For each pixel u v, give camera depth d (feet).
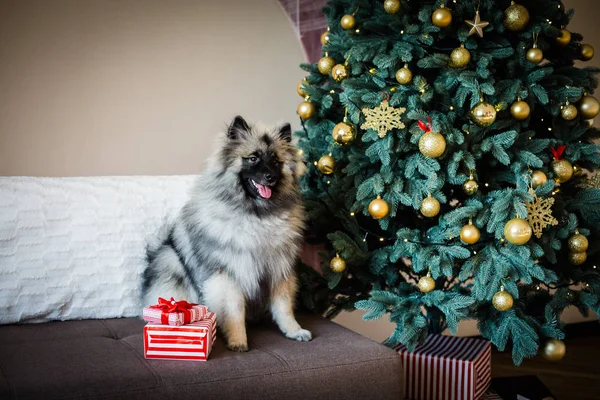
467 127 8.78
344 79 9.48
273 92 13.37
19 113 10.82
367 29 9.42
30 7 10.76
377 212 8.88
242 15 12.86
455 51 8.61
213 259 8.33
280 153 8.86
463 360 9.11
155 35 11.95
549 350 9.13
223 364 7.08
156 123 12.09
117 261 9.37
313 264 12.59
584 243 8.80
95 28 11.36
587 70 9.55
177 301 8.31
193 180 10.29
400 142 8.89
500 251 8.68
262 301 8.90
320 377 7.20
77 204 9.25
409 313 8.85
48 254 8.91
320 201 10.50
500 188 9.25
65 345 7.62
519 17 8.66
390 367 7.65
